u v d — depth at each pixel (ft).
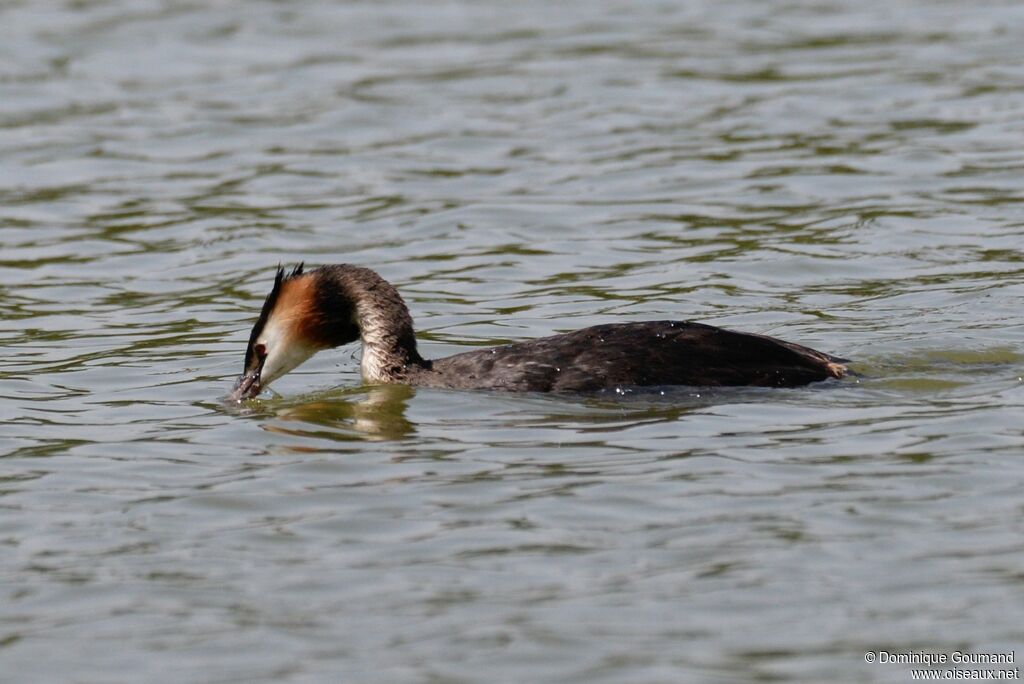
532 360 46.52
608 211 70.28
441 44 99.14
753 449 40.24
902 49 94.53
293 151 80.02
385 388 47.39
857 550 33.99
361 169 77.05
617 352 45.88
